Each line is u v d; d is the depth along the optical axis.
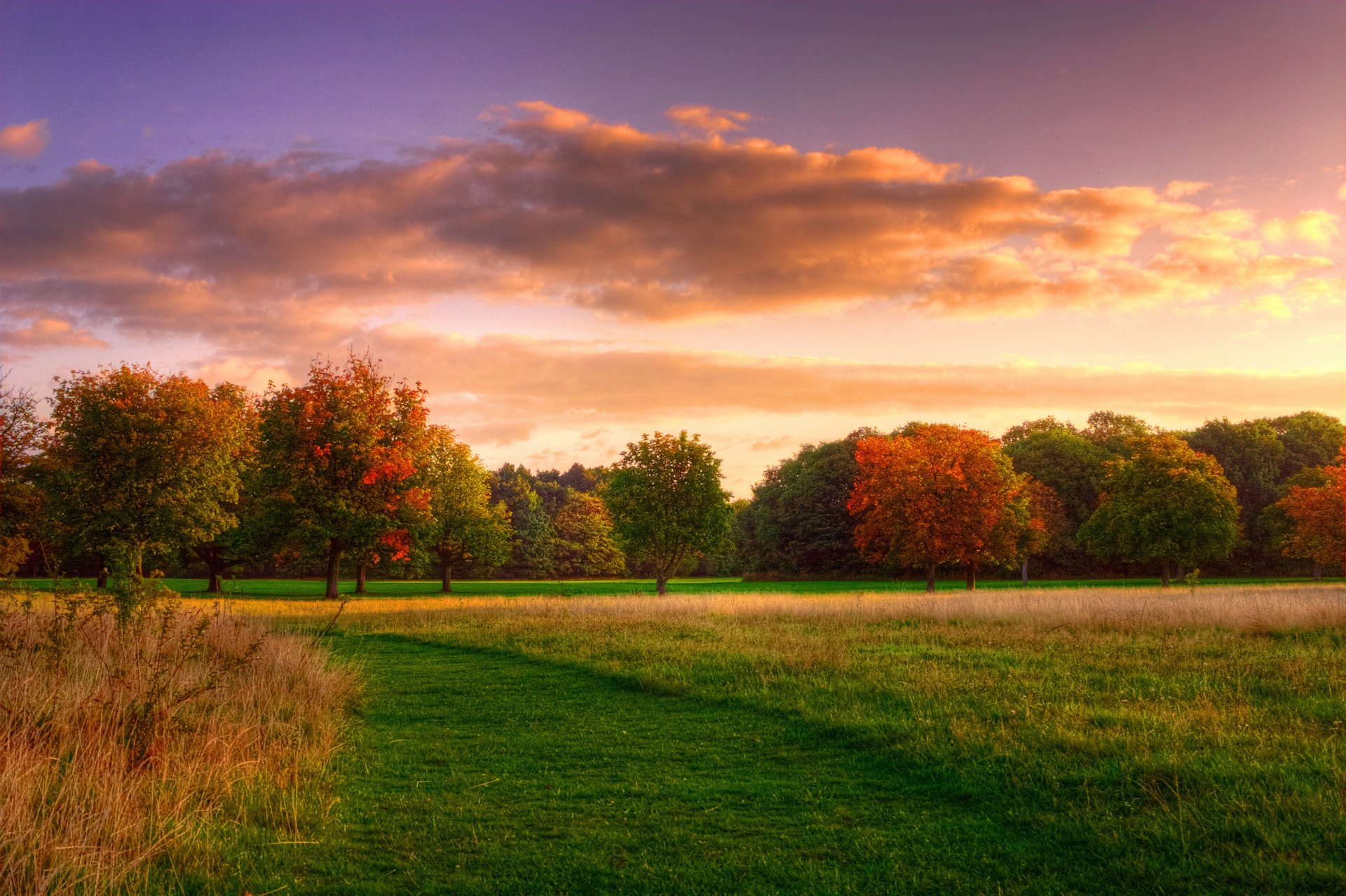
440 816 6.82
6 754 6.78
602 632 19.16
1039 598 24.59
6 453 34.53
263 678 11.11
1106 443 78.25
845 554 74.56
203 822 6.25
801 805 7.07
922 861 5.78
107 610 11.41
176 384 38.25
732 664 13.89
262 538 40.72
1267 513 64.69
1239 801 6.29
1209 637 15.76
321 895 5.27
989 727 9.08
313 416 37.06
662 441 40.47
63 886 4.93
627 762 8.54
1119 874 5.45
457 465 61.09
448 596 43.44
